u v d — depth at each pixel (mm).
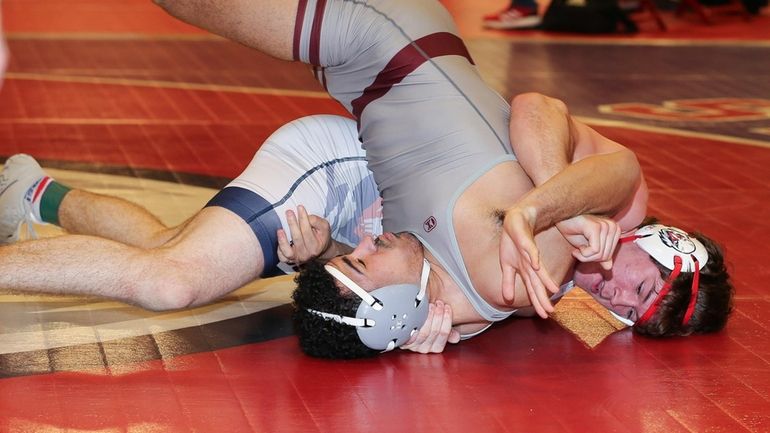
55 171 5895
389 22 4008
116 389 3414
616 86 9023
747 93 8922
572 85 8984
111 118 7277
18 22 11289
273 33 4078
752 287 4500
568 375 3652
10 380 3451
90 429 3146
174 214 5188
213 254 3691
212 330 3943
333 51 4070
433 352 3803
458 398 3443
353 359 3713
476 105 3859
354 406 3357
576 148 3922
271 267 3869
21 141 6562
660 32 11930
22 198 4410
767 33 12062
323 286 3518
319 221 3840
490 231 3605
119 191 5551
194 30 11211
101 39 10430
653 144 7059
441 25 4086
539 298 3303
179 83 8555
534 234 3447
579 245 3498
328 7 4047
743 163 6625
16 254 3510
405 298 3535
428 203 3701
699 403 3461
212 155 6398
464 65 4027
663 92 8859
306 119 4160
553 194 3348
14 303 4117
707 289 3889
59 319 3984
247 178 3902
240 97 8125
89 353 3688
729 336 4027
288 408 3328
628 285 3857
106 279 3551
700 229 5301
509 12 11805
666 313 3859
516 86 8852
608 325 4137
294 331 3938
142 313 4070
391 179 3891
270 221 3805
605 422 3307
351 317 3504
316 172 4023
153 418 3229
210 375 3551
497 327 4090
